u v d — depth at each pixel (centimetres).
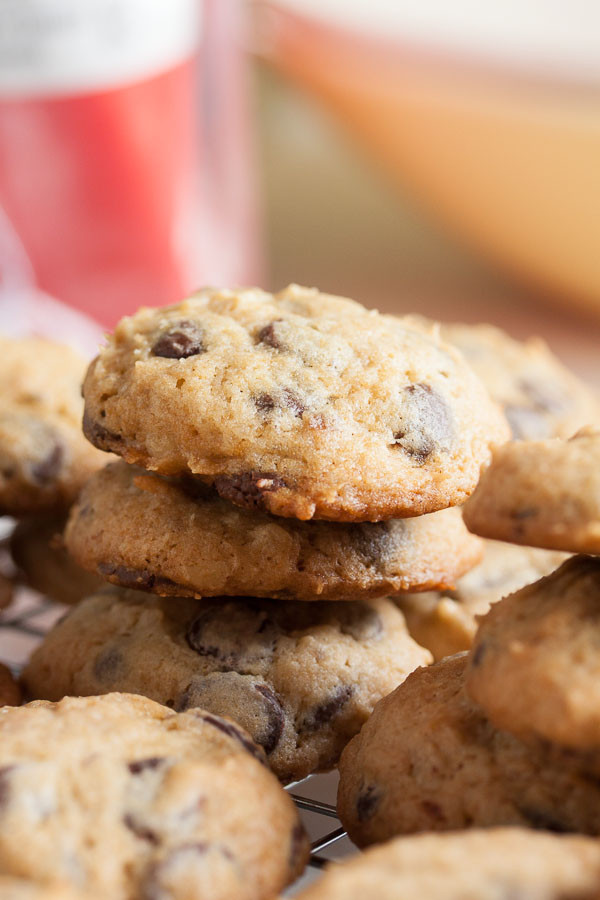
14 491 41
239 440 34
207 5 62
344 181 81
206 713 34
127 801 32
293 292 37
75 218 59
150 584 36
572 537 31
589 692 31
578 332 66
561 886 30
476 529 32
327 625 37
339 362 35
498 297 70
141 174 59
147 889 31
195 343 35
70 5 53
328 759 36
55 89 55
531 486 32
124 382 35
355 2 65
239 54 66
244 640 36
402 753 34
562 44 60
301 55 66
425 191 68
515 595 33
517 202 62
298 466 34
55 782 32
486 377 42
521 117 58
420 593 38
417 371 36
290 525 36
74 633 38
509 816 32
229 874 31
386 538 36
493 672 32
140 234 61
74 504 39
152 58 57
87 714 33
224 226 67
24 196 57
